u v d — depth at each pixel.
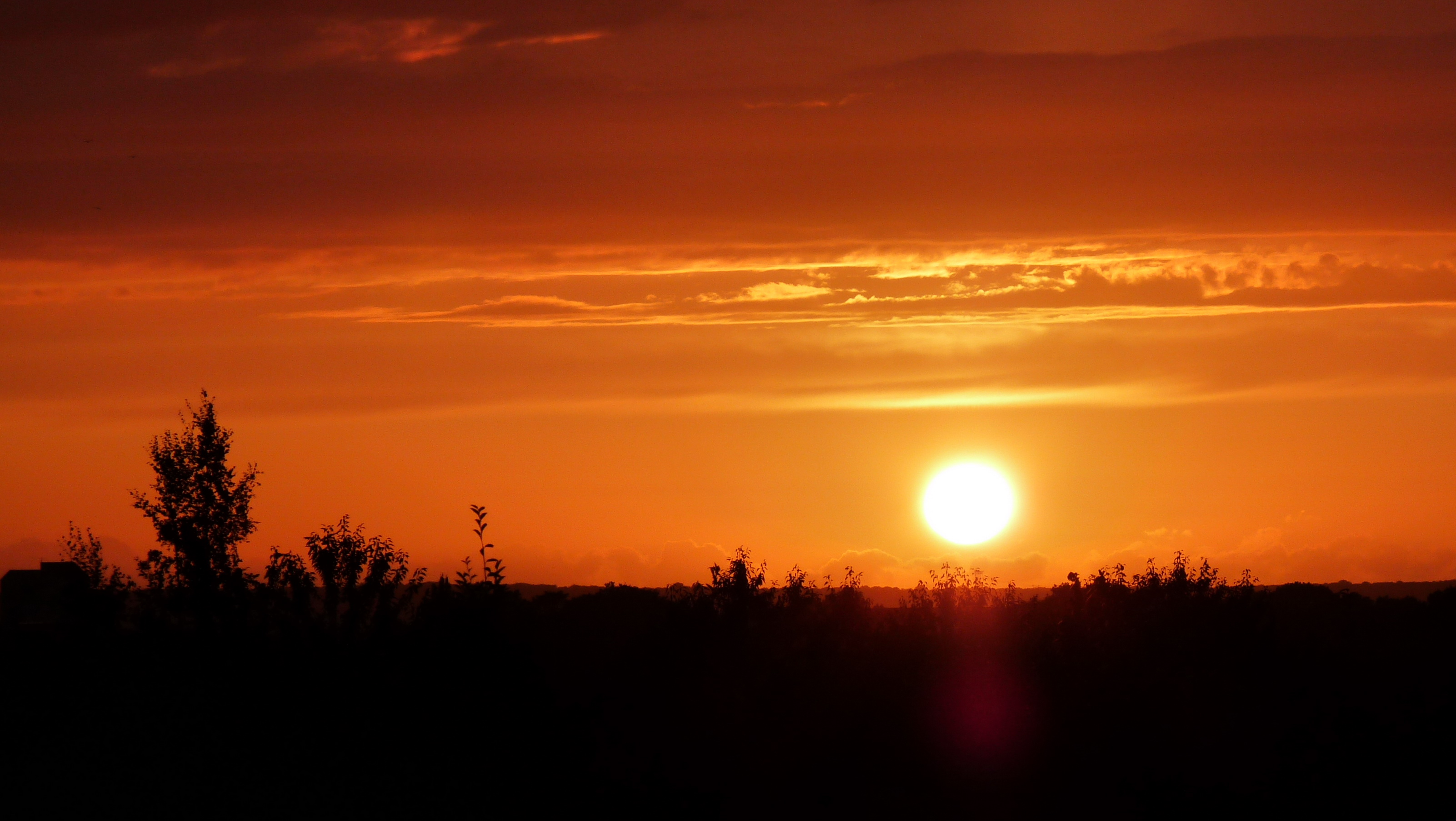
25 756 72.38
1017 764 100.75
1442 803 101.44
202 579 87.38
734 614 99.25
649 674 90.69
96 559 90.19
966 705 102.38
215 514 94.19
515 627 80.88
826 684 100.31
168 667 82.44
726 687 94.06
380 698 77.38
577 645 95.12
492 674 77.06
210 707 78.50
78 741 74.50
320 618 84.12
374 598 84.50
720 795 83.38
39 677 82.00
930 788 97.06
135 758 73.12
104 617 86.62
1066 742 102.19
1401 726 115.06
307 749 75.00
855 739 96.75
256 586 86.75
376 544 86.31
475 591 80.25
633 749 83.06
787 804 89.25
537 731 75.94
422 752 74.88
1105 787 101.06
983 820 93.06
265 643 83.56
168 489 94.38
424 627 80.38
